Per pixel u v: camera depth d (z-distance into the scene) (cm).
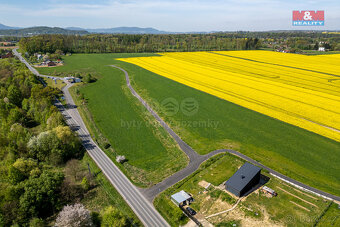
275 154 5366
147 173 5056
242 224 3619
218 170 4978
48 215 4153
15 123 6644
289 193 4216
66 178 5028
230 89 9950
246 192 4294
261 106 8050
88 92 10494
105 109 8625
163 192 4400
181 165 5244
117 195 4438
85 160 5659
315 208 3834
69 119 7894
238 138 6147
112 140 6494
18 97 8994
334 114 7194
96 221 3853
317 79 11062
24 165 4925
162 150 5969
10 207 3906
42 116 7394
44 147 5619
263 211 3834
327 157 5169
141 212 3997
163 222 3778
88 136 6775
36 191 4134
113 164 5428
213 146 5869
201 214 3878
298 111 7506
